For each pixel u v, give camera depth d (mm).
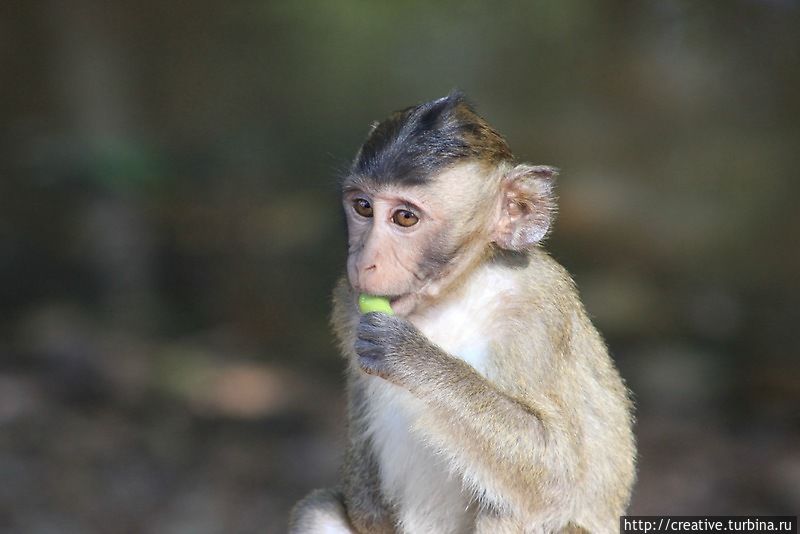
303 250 19219
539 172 6621
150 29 21047
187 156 21109
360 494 7348
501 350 6672
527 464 6426
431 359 6395
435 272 6566
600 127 20250
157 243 18969
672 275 18047
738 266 18031
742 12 19109
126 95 19891
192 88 22016
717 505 11875
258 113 22000
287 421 14133
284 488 12391
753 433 13750
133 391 14570
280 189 21000
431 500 7086
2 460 12352
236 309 17844
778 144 18875
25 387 14273
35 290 17594
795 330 16516
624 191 19406
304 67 22031
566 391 6723
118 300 17609
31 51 19828
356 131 21469
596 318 16922
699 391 14906
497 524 6723
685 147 19547
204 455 13062
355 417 7352
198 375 15352
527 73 20812
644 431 13766
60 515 11500
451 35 21094
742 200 18750
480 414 6340
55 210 18656
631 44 20062
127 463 12688
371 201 6508
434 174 6426
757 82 19141
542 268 6848
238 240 19547
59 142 18797
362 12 21047
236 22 21516
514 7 20656
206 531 11469
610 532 7016
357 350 6457
